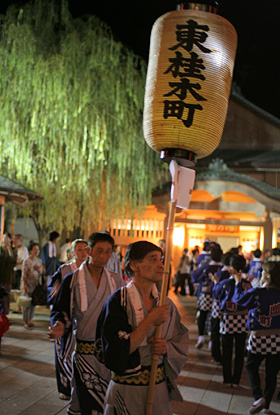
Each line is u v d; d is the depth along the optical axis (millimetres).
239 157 22469
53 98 13117
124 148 15562
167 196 19172
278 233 20938
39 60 13016
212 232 23234
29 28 12891
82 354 3912
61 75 13156
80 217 19016
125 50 15320
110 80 14688
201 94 3389
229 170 20328
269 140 23703
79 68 13680
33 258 9844
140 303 2945
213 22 3484
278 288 5344
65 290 4035
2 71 12766
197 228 23406
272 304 5285
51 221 16578
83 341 3928
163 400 2924
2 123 12914
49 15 14023
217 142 3498
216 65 3459
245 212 20703
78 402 3992
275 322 5301
